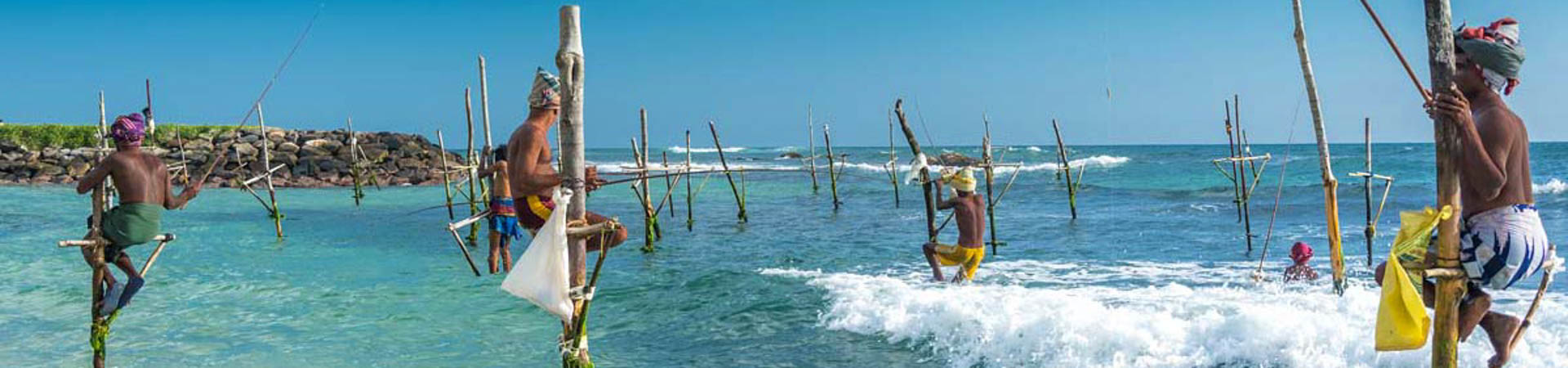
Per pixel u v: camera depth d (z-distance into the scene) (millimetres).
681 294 11977
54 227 22656
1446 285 4449
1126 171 51000
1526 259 4367
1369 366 7215
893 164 28375
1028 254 15883
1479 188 4254
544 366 8625
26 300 12102
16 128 46938
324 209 30188
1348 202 26109
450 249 18078
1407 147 98938
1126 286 11742
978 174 46875
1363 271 12773
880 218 24016
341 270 14922
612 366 8695
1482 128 4301
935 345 8836
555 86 5801
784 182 42906
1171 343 8016
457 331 10039
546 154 5816
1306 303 8969
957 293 10648
